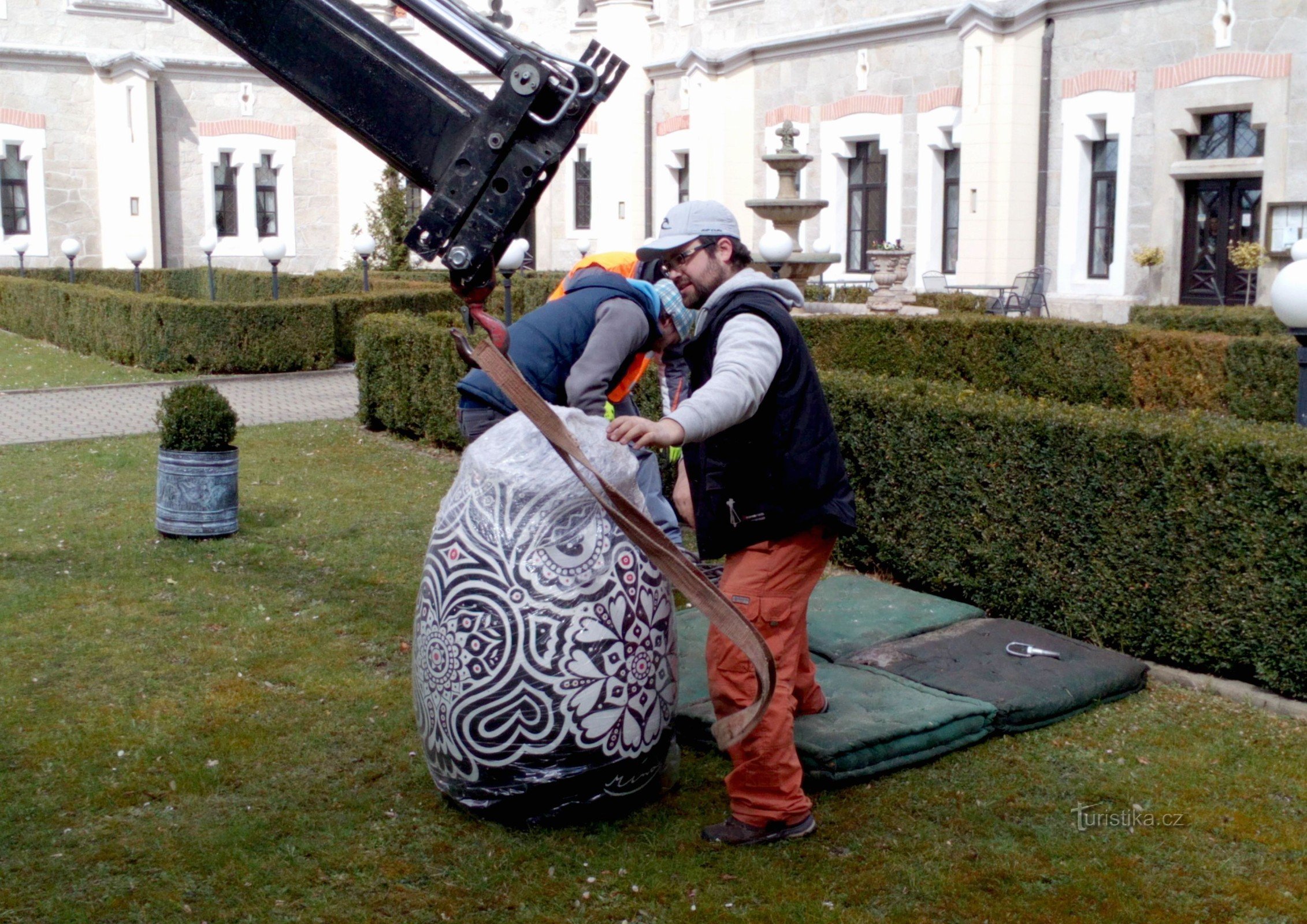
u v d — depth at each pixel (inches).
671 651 144.8
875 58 864.3
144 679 192.4
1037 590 209.3
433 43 1026.1
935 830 143.5
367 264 731.4
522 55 118.3
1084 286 753.0
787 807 139.5
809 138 925.8
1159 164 701.9
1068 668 182.7
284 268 1206.9
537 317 171.8
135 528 288.4
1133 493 193.8
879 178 892.0
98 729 172.2
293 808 149.1
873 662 186.9
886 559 237.3
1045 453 205.6
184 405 275.3
